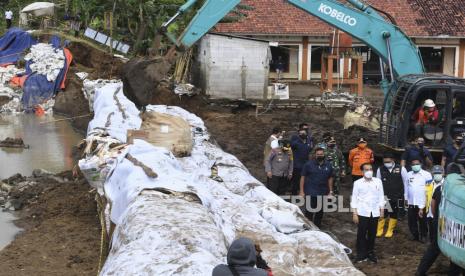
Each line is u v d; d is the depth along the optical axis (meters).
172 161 12.96
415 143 15.36
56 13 42.84
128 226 9.26
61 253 12.77
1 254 12.70
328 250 10.27
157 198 10.44
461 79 17.25
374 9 19.52
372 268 11.98
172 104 27.33
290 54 40.66
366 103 28.41
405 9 41.62
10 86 34.06
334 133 22.84
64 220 14.90
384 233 14.00
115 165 12.72
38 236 13.86
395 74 19.39
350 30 19.31
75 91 31.94
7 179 18.30
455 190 10.17
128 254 8.12
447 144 16.22
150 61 18.95
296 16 40.62
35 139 25.33
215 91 29.80
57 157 21.98
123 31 37.81
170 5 34.66
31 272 11.68
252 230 10.83
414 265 12.10
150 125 15.59
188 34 19.09
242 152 21.17
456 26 40.47
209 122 26.39
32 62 34.72
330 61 32.06
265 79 30.08
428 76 17.89
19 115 31.73
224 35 29.53
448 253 10.33
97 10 39.34
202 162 15.09
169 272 7.34
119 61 33.56
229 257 6.18
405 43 19.36
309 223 12.05
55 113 31.95
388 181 13.60
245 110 29.33
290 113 28.89
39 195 16.95
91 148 14.96
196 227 8.86
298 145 15.73
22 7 49.84
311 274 9.43
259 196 12.91
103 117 17.17
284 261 9.53
